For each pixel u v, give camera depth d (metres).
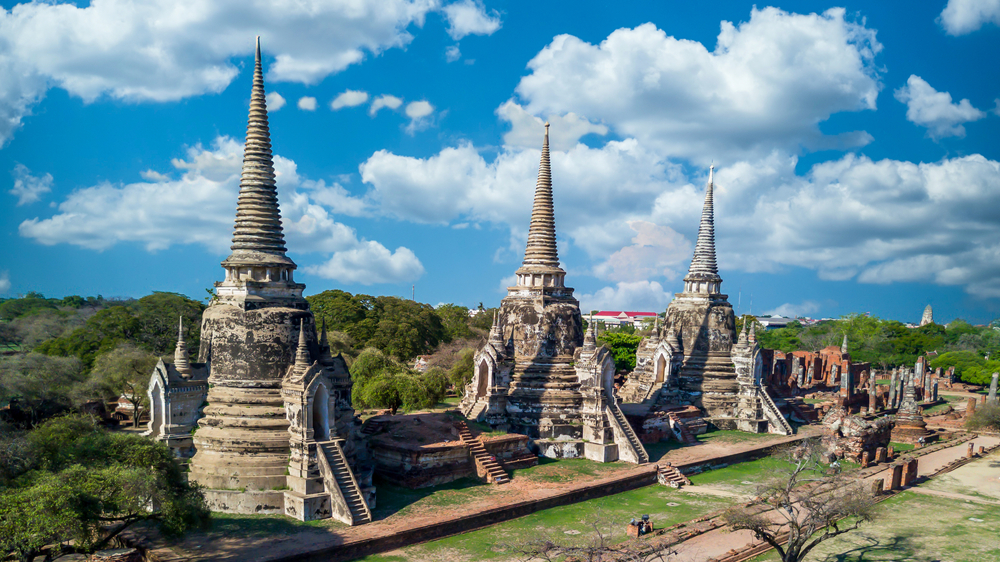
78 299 171.88
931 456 68.69
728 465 59.81
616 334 115.25
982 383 133.88
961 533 43.22
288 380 40.66
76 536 27.95
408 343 109.81
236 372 41.97
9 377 61.53
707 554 37.12
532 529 40.03
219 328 42.50
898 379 110.00
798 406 82.75
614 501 47.16
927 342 162.25
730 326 77.94
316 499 38.31
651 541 38.31
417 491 44.91
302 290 45.78
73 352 86.62
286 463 40.31
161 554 32.84
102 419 68.62
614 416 57.12
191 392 46.34
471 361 88.25
